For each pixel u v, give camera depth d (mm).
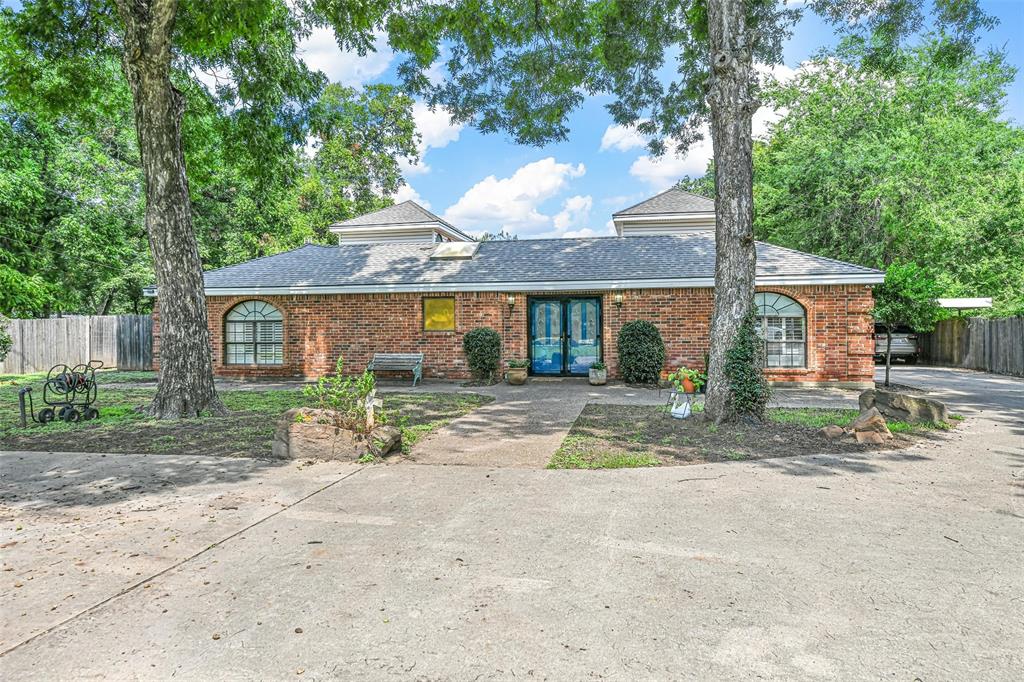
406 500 5289
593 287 14898
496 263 16781
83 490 5645
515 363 14609
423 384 14992
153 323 17969
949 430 8227
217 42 11547
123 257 24891
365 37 12531
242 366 16500
